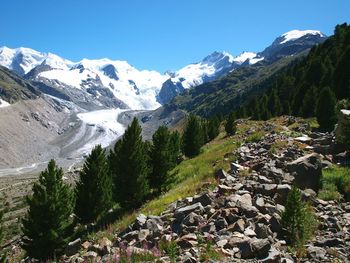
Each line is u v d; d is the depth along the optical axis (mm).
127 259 11844
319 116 41188
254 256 11242
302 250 11383
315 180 17734
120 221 22359
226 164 25625
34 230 25109
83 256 14477
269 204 15250
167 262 11109
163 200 22312
